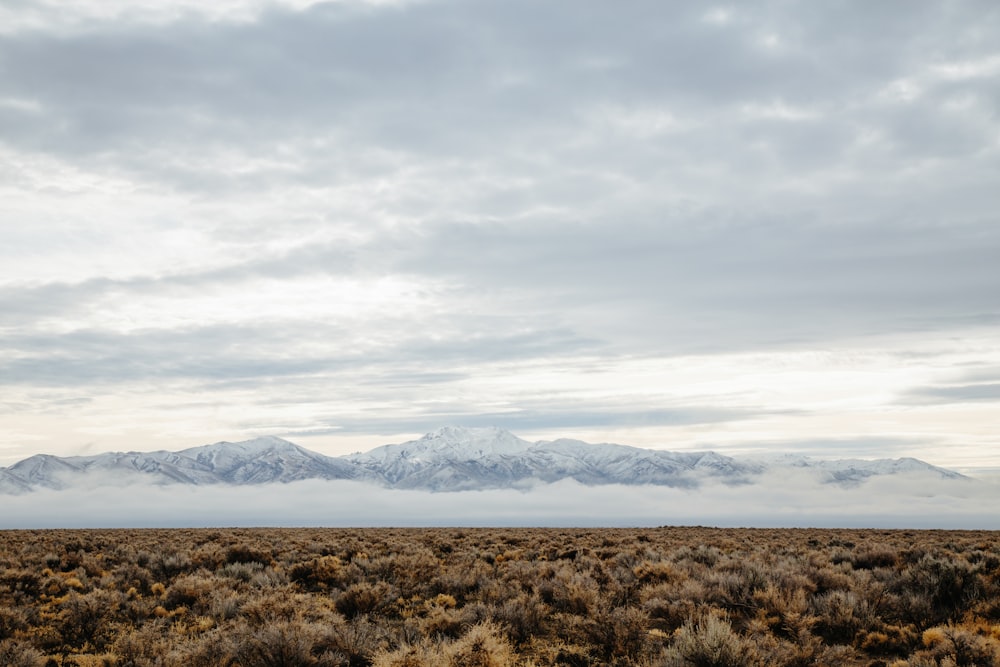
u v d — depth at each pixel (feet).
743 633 41.32
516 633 43.27
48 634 46.39
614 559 75.61
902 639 40.40
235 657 36.83
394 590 58.70
